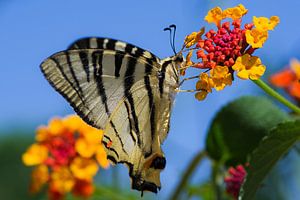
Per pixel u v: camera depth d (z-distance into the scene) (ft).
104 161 2.34
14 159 3.72
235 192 2.21
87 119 2.13
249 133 2.24
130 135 2.16
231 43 2.09
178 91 2.13
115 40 2.12
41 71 2.10
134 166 2.17
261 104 2.24
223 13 2.11
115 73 2.12
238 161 2.26
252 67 2.08
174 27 2.16
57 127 2.38
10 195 3.71
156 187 2.18
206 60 2.10
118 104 2.14
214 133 2.26
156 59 2.13
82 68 2.11
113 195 2.36
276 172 2.38
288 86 2.35
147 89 2.14
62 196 2.36
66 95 2.11
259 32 2.08
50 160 2.36
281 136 2.09
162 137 2.17
